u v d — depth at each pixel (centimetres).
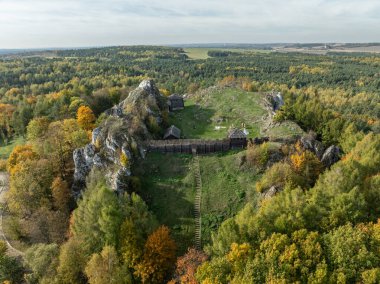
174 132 8850
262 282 4806
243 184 7262
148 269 5647
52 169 9000
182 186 7294
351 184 6112
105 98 14400
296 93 18162
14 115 14125
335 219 5459
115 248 5969
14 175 8894
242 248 5184
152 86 10369
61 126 10894
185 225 6588
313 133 8956
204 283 4912
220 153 8075
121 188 6969
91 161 8000
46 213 7688
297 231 5244
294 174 6881
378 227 5112
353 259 4784
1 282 6656
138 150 7869
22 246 7725
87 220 6278
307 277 4762
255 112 10050
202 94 12031
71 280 6012
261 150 7531
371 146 8000
